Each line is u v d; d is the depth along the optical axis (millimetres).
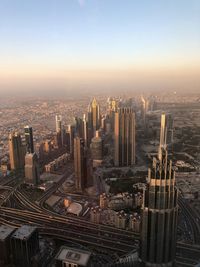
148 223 101562
